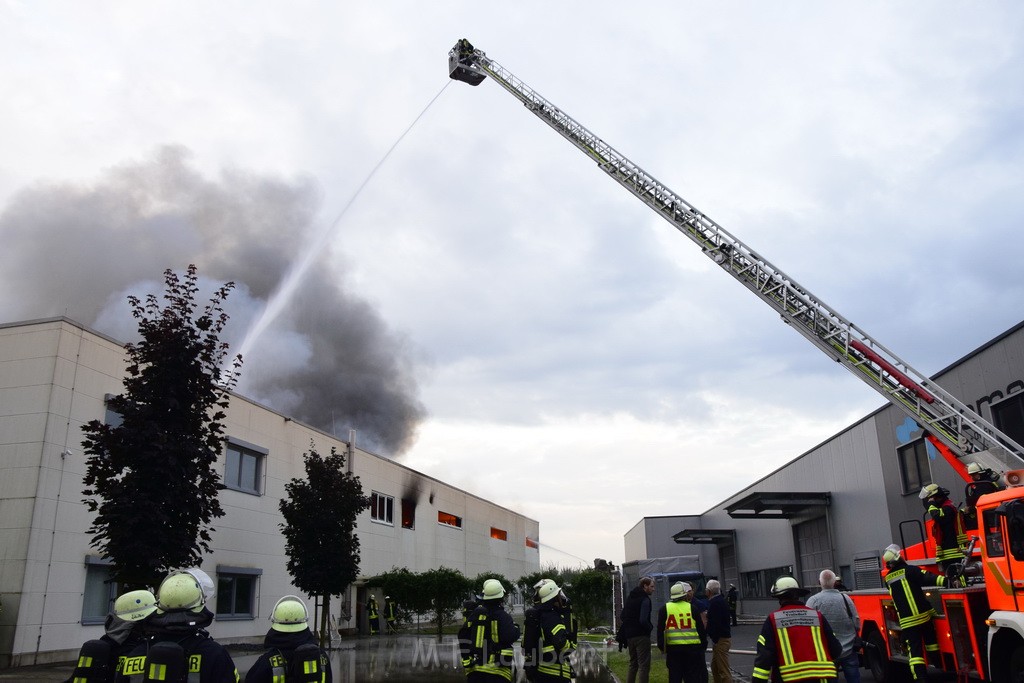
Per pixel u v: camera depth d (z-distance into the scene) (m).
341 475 23.89
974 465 10.84
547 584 7.37
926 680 8.75
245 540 24.23
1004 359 16.94
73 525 17.53
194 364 13.23
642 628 10.11
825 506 27.92
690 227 17.77
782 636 6.01
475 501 51.09
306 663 4.27
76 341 18.16
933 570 10.02
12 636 15.80
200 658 3.92
